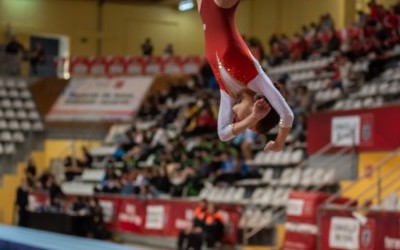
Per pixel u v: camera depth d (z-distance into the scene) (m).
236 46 4.77
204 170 19.98
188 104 26.61
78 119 29.08
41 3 35.31
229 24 4.81
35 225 22.12
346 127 17.78
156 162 22.44
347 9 27.92
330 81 23.03
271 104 4.76
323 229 14.52
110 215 21.73
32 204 24.02
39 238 10.66
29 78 30.91
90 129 29.08
